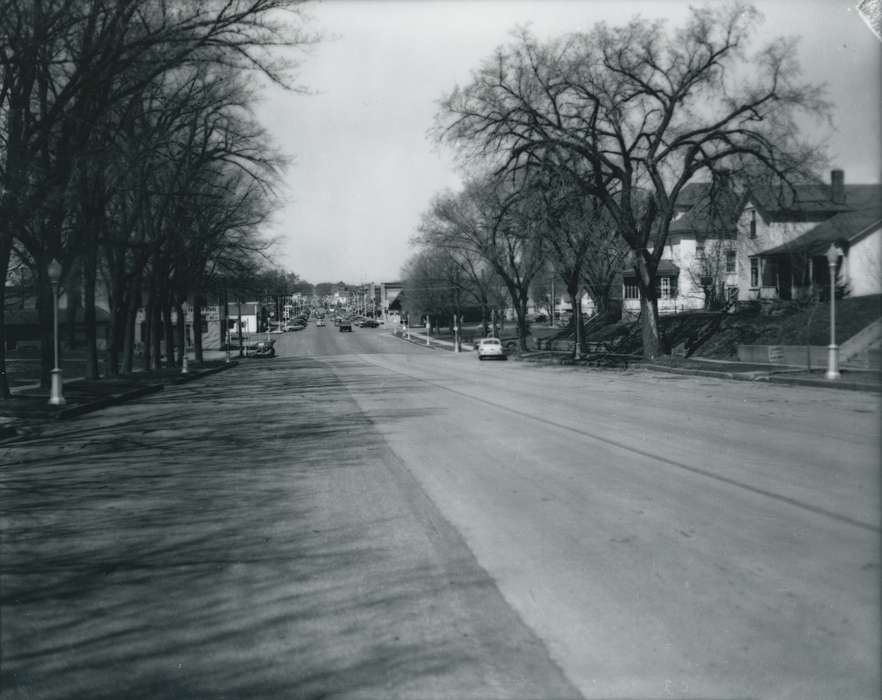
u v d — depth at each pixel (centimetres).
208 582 604
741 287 5503
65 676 446
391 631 495
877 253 3809
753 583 561
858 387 2166
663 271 6438
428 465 1112
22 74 1917
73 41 2102
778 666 432
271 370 4969
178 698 416
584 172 3619
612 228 4184
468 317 12488
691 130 3562
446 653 459
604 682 418
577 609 521
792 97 3181
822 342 3192
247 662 457
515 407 1942
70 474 1130
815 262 4338
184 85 2752
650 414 1695
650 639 470
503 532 723
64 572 638
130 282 4028
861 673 422
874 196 4412
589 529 723
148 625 518
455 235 5872
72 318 6819
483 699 403
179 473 1116
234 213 4069
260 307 14138
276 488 980
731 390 2334
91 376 3309
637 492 875
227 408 2214
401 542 702
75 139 2122
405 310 12119
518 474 1015
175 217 3528
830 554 624
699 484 909
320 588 582
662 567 603
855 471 974
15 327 7269
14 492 995
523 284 6119
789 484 898
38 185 2041
